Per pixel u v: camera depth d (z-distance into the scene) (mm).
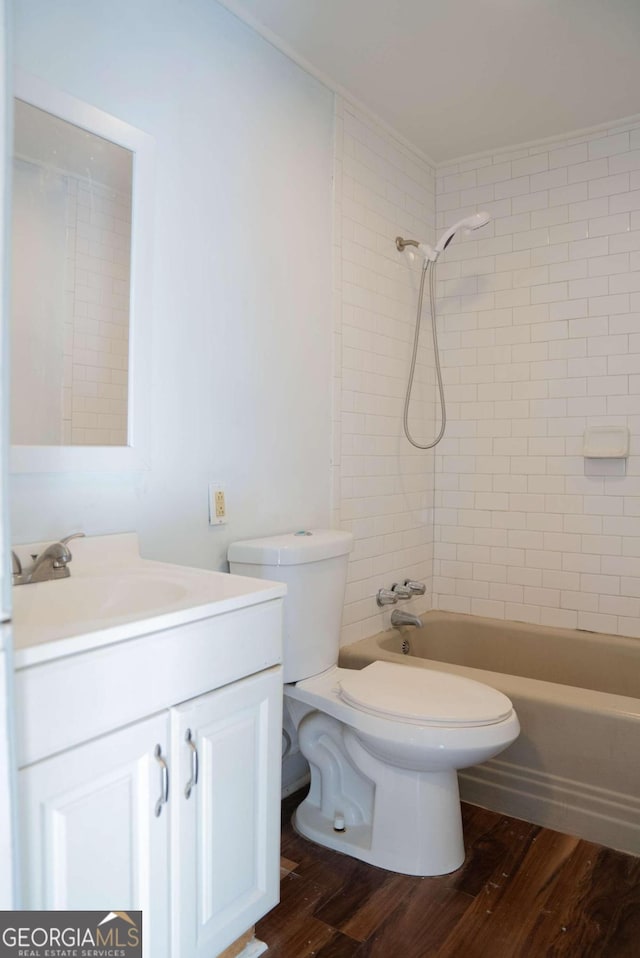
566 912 1571
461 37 2066
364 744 1784
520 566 2836
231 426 1918
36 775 921
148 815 1098
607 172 2615
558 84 2334
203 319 1819
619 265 2598
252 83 1986
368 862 1764
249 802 1327
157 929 1119
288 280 2141
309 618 1883
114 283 1570
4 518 825
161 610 1141
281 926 1518
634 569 2582
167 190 1707
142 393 1621
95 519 1534
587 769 1903
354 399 2480
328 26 2008
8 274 807
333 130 2350
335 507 2375
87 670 989
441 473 3031
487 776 2074
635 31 2035
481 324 2912
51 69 1436
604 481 2643
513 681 2088
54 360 1456
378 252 2609
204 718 1202
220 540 1889
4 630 827
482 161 2896
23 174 1396
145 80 1650
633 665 2510
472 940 1476
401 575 2797
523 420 2820
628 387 2584
